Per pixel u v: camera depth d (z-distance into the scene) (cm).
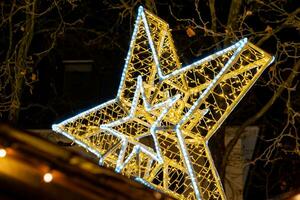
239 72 530
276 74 1063
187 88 548
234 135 1112
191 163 502
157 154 523
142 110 548
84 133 642
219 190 529
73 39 1262
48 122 1288
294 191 419
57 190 327
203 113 547
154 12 999
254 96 1210
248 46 520
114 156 585
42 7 1210
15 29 1196
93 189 335
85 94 1304
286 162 1207
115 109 648
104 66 1295
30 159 320
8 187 321
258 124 1212
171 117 544
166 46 604
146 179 561
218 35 971
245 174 1189
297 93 1174
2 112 1171
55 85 1318
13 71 1177
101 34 1193
